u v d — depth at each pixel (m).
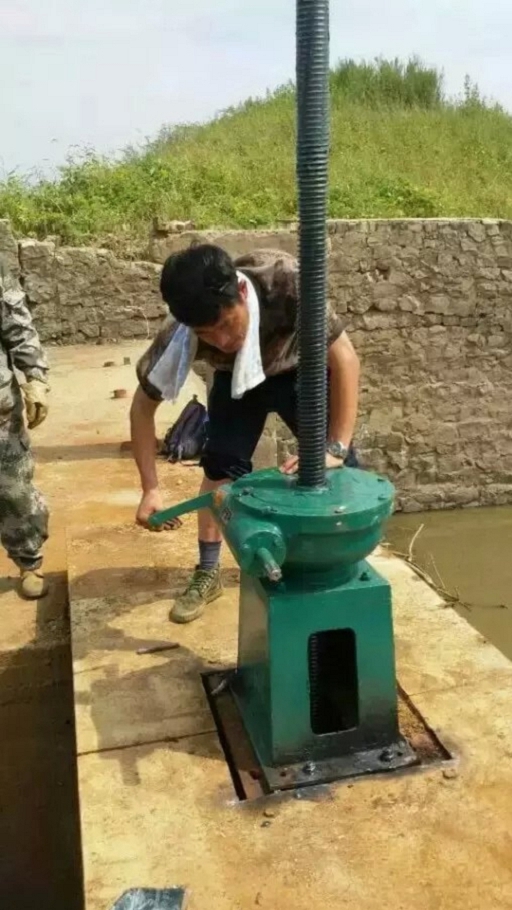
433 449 10.20
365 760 2.36
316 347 2.16
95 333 9.54
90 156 11.00
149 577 3.58
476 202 11.76
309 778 2.30
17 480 3.62
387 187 11.49
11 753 3.39
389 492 2.26
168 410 6.65
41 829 3.40
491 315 9.91
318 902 1.91
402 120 15.07
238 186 11.27
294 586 2.29
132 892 1.93
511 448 10.41
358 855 2.04
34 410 3.46
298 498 2.20
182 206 10.35
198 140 14.21
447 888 1.93
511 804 2.19
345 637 2.53
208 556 3.25
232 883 1.97
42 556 3.83
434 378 9.98
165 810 2.22
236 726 2.57
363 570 2.39
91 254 9.35
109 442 6.07
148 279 9.53
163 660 2.92
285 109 15.89
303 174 2.05
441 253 9.60
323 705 2.66
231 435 3.05
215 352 2.77
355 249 9.40
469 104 16.38
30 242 9.20
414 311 9.70
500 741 2.44
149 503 2.85
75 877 3.35
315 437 2.23
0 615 3.63
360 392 9.83
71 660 3.24
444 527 9.93
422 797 2.23
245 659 2.56
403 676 2.76
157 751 2.46
